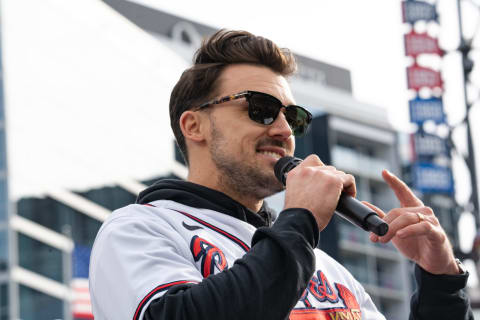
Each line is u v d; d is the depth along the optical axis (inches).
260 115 97.9
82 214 851.4
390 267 1331.2
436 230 90.0
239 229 92.9
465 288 97.9
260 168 96.7
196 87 102.8
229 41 103.9
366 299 101.3
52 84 861.2
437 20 476.1
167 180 98.5
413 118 470.3
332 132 1376.7
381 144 1433.3
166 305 73.9
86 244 835.4
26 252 797.2
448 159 463.8
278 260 74.9
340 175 82.4
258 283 73.1
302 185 81.6
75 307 677.9
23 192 811.4
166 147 967.0
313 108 1375.5
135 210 91.4
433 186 458.9
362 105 1433.3
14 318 766.5
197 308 72.4
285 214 79.2
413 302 96.3
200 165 101.5
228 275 74.3
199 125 102.0
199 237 87.4
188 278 79.0
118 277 81.1
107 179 888.3
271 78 102.0
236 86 100.7
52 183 836.0
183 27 1406.3
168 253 82.6
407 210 92.9
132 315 77.4
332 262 99.9
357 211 80.7
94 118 895.1
